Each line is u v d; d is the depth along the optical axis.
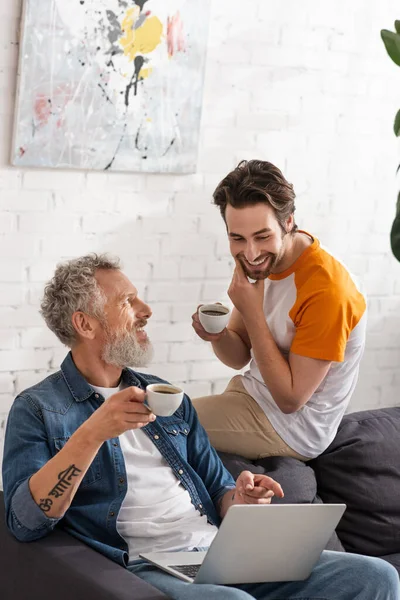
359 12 4.13
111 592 2.10
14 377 3.62
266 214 2.77
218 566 2.26
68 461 2.24
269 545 2.29
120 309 2.52
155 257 3.85
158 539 2.49
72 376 2.52
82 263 2.56
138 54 3.60
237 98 3.93
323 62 4.09
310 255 2.89
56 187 3.58
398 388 4.57
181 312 3.94
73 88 3.49
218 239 3.98
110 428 2.22
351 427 3.19
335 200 4.25
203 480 2.68
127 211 3.75
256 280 2.87
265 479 2.50
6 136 3.45
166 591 2.25
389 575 2.37
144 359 2.55
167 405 2.19
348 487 3.06
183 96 3.73
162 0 3.61
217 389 4.08
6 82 3.41
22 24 3.35
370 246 4.38
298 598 2.41
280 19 3.96
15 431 2.40
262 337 2.85
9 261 3.54
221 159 3.94
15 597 2.33
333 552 2.49
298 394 2.84
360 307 2.90
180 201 3.87
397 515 3.08
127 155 3.66
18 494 2.29
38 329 3.63
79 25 3.46
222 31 3.84
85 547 2.31
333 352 2.82
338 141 4.20
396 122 3.45
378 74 4.23
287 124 4.07
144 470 2.53
